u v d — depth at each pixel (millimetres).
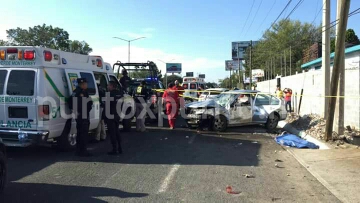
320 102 16641
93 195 5840
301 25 67625
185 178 7004
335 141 10945
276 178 7172
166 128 14930
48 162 8219
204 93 21750
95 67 11148
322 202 5727
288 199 5848
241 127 15641
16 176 6973
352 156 9062
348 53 21703
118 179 6840
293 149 10305
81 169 7594
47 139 8555
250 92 14766
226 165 8242
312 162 8539
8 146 9125
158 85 17125
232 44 88500
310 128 13664
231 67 95688
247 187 6488
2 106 8609
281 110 14953
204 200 5699
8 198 5629
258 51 71688
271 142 11711
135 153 9469
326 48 14891
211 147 10602
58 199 5617
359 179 7023
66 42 101812
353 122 12617
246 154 9633
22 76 8562
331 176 7262
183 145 10852
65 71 9328
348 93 13070
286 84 25375
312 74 18219
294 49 61000
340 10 10320
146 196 5836
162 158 8867
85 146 8961
